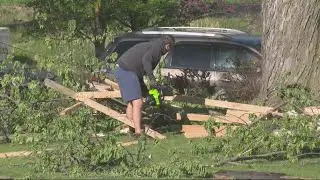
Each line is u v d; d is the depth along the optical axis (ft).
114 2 132.57
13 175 60.03
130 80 76.23
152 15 138.51
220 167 62.95
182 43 102.63
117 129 79.15
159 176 57.26
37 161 62.90
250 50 100.78
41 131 72.08
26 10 258.16
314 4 87.86
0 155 69.10
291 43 88.89
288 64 88.99
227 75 99.30
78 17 132.16
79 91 83.51
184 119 82.94
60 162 61.62
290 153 63.87
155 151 69.77
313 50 88.28
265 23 92.17
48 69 83.46
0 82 81.82
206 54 101.91
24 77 83.25
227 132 68.23
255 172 59.67
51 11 133.28
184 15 148.77
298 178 57.11
